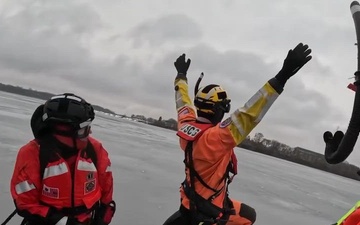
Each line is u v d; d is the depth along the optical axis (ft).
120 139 50.49
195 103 10.10
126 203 17.53
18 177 6.58
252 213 11.55
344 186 59.72
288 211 22.70
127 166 27.78
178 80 12.08
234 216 11.21
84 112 6.68
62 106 6.59
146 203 18.10
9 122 45.16
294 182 43.04
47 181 6.56
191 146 9.70
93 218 7.33
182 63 12.28
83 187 6.79
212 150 9.07
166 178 25.73
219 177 9.66
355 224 4.21
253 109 8.32
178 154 45.80
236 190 26.68
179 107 11.51
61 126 6.62
